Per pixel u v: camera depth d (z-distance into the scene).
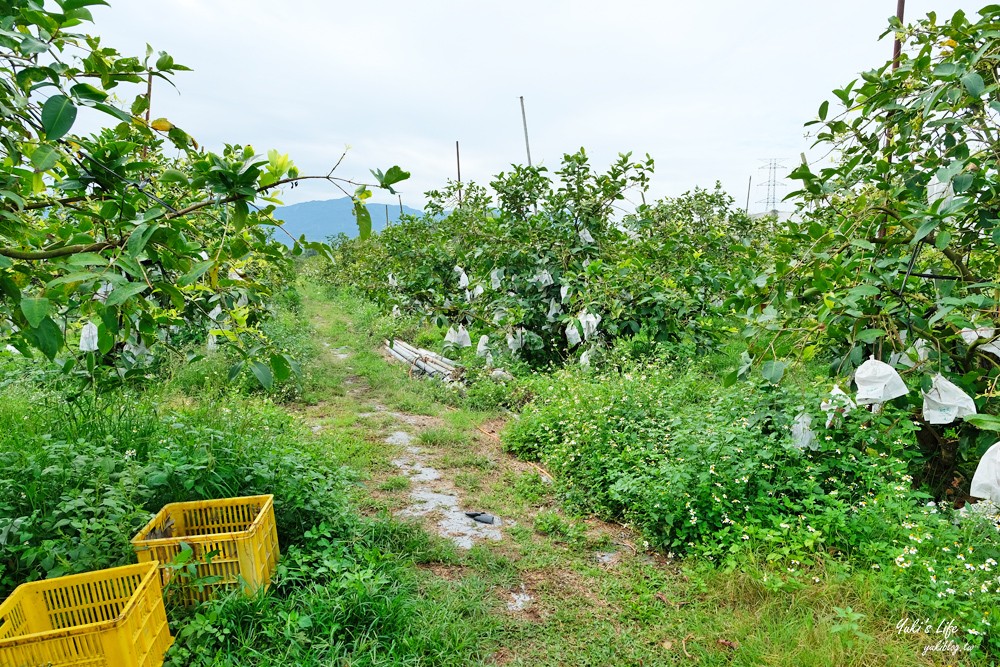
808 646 2.55
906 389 3.14
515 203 9.05
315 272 24.03
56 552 2.50
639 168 7.95
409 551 3.38
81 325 3.70
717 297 9.13
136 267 1.86
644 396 5.19
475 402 6.63
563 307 7.94
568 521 3.85
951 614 2.72
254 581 2.67
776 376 3.37
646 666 2.58
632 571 3.31
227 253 2.41
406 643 2.53
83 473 2.97
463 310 8.17
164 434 3.83
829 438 3.81
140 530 2.81
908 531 3.16
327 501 3.44
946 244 3.08
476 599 2.97
